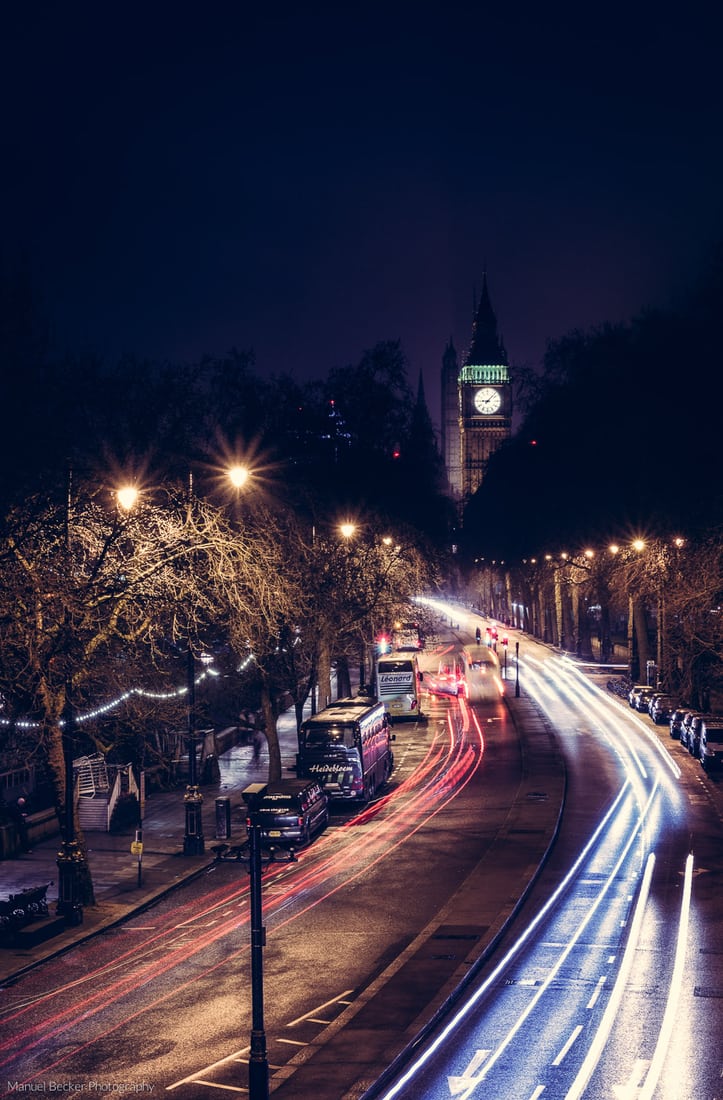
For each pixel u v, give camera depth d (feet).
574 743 242.99
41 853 155.53
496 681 369.50
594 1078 77.30
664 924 114.42
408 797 192.34
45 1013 94.84
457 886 132.46
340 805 189.16
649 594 273.54
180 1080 79.25
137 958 110.11
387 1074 79.46
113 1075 80.53
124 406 145.18
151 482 140.15
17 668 122.11
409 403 270.67
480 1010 92.38
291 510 227.40
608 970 100.99
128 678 139.54
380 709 206.49
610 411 282.77
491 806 178.70
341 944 111.86
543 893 128.98
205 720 202.90
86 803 170.30
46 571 116.98
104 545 123.65
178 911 127.95
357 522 252.62
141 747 175.32
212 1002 96.22
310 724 186.29
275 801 157.99
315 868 145.48
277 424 247.09
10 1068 82.48
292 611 174.09
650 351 263.90
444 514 322.34
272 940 114.32
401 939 112.68
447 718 292.20
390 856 149.28
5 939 114.11
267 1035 87.92
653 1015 89.25
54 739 127.85
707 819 165.58
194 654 158.10
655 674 326.03
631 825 163.22
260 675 192.13
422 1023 88.48
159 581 122.93
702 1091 74.43
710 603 217.56
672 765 213.66
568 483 329.11
